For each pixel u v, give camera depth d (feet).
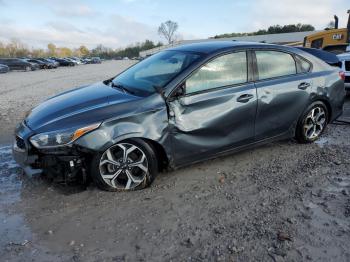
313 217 10.84
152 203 12.01
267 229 10.27
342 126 20.85
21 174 14.62
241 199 12.16
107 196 12.51
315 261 8.88
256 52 15.15
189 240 9.87
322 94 17.03
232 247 9.50
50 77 87.25
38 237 10.18
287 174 14.11
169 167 13.32
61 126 11.85
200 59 13.69
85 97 13.87
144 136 12.34
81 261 9.10
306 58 16.94
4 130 22.58
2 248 9.66
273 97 15.25
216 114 13.70
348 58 28.22
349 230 10.12
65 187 13.24
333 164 14.94
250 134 14.98
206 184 13.43
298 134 17.13
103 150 11.92
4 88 57.26
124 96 13.34
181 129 13.03
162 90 12.89
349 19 50.78
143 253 9.38
